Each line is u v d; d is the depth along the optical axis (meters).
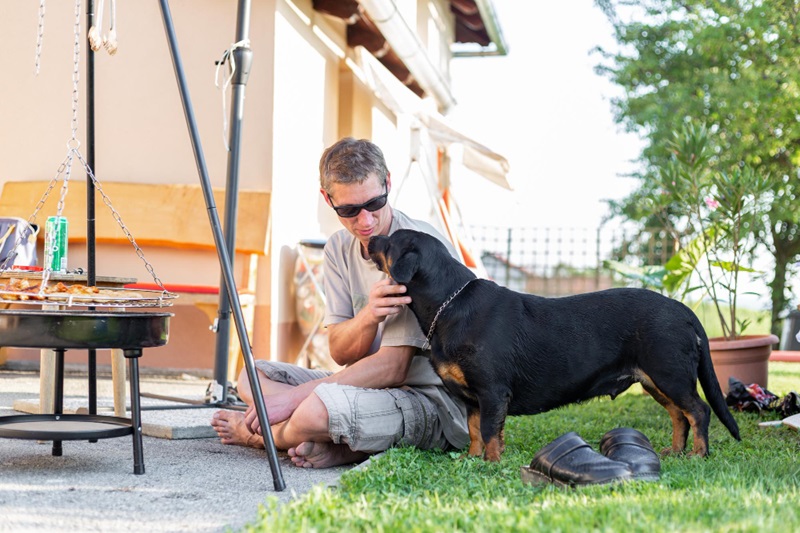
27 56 7.23
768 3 17.69
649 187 18.00
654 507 2.27
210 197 3.11
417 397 3.50
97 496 2.65
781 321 16.98
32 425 3.19
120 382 4.18
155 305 3.10
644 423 4.79
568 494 2.63
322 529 2.14
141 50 7.07
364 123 9.20
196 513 2.47
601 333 3.38
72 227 6.83
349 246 3.67
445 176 12.83
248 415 3.44
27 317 2.78
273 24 6.92
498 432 3.23
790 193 17.36
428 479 2.86
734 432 3.57
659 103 18.30
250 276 6.72
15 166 7.20
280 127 7.04
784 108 17.20
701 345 3.51
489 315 3.26
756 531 2.01
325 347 7.05
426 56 9.52
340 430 3.21
